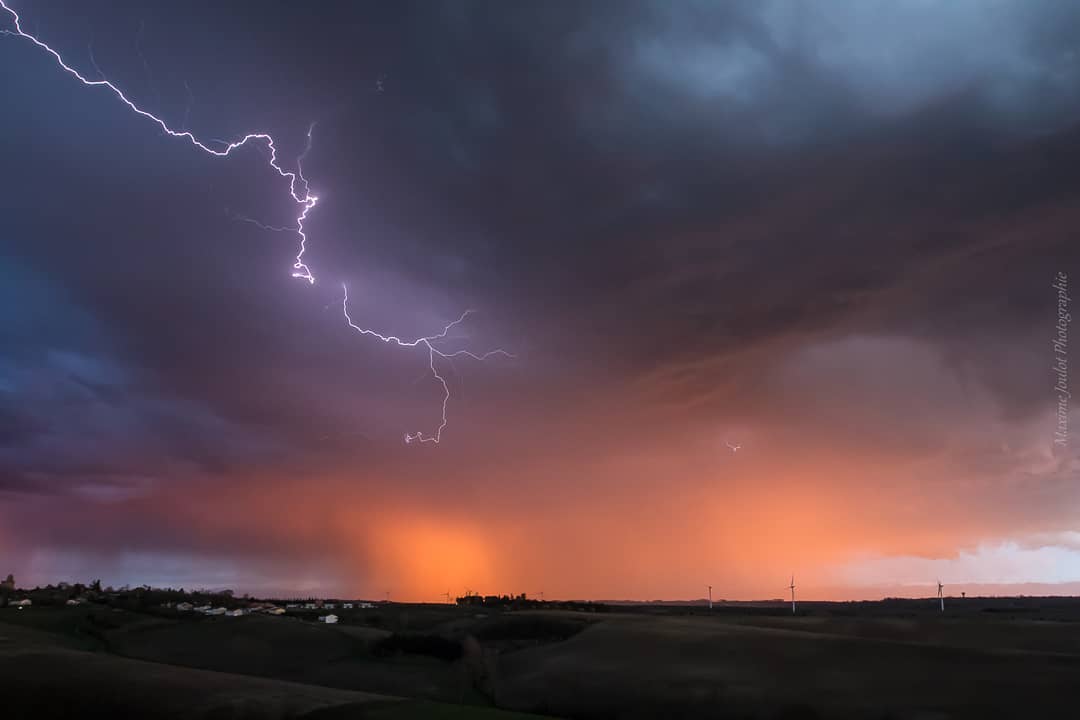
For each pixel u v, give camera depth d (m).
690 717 38.25
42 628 93.44
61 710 29.36
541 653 62.03
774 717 36.38
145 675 34.31
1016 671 40.12
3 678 34.00
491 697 49.09
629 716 40.00
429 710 25.95
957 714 33.78
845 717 35.03
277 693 30.25
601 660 54.56
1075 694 35.38
